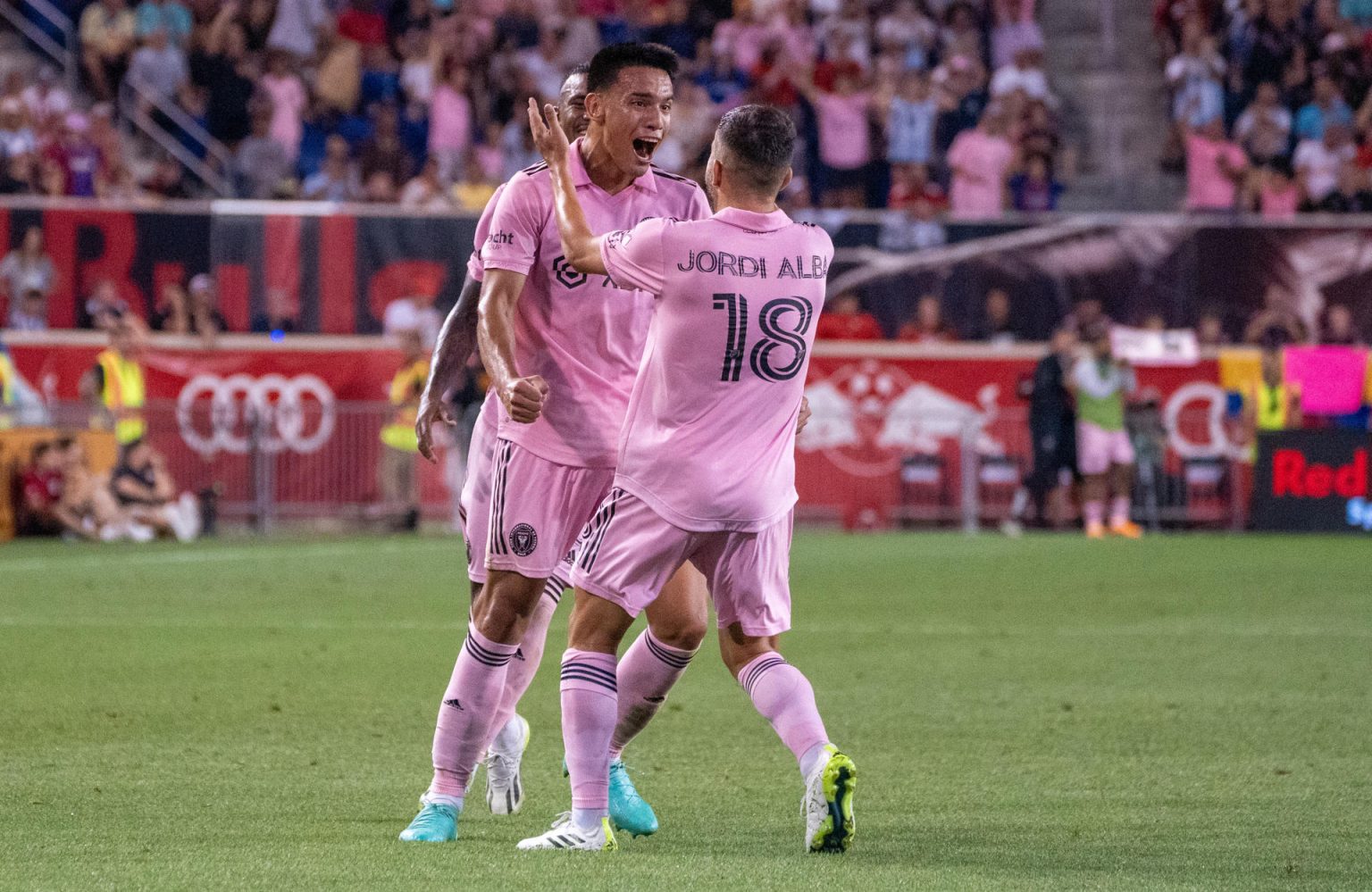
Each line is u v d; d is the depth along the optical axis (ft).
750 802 38.86
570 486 35.86
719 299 32.73
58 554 109.81
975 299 139.85
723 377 33.01
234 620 74.64
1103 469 132.57
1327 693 55.93
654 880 29.73
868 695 55.47
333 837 34.30
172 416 129.08
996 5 172.35
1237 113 168.25
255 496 130.00
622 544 33.40
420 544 119.75
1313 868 31.58
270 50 155.63
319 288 134.92
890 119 157.89
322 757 43.96
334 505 130.72
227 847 32.91
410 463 130.93
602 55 35.65
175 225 134.51
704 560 34.04
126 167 146.61
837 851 32.71
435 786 34.94
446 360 38.40
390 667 60.54
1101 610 80.69
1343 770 42.75
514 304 35.45
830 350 137.28
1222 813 37.27
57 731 47.29
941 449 137.08
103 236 134.21
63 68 161.89
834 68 160.56
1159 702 54.03
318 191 148.87
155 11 157.89
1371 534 133.90
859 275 139.54
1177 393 137.69
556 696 55.16
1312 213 158.51
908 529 136.77
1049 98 167.53
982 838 34.37
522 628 35.65
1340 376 138.10
